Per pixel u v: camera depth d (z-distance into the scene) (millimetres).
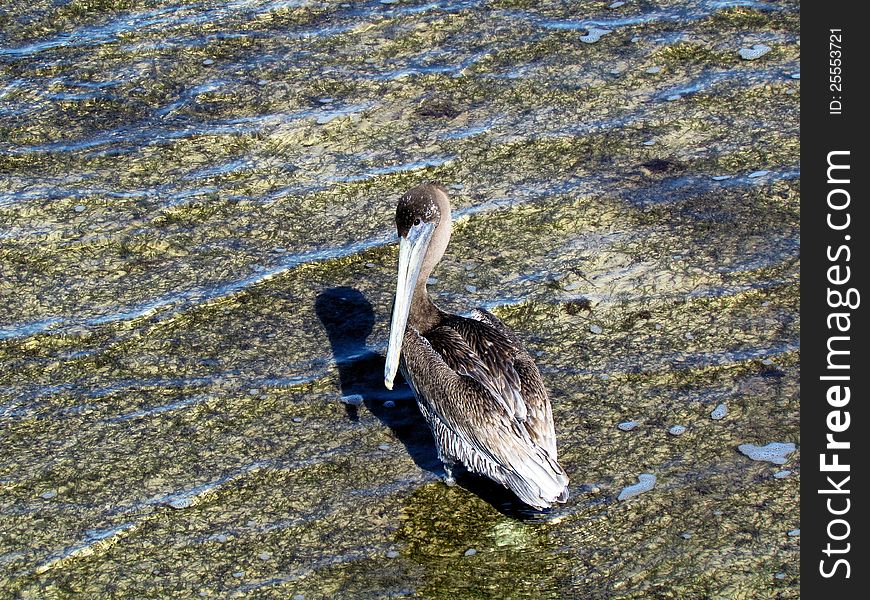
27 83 9438
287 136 8852
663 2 10406
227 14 10398
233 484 6152
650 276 7512
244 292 7504
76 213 8094
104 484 6141
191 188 8352
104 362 6965
